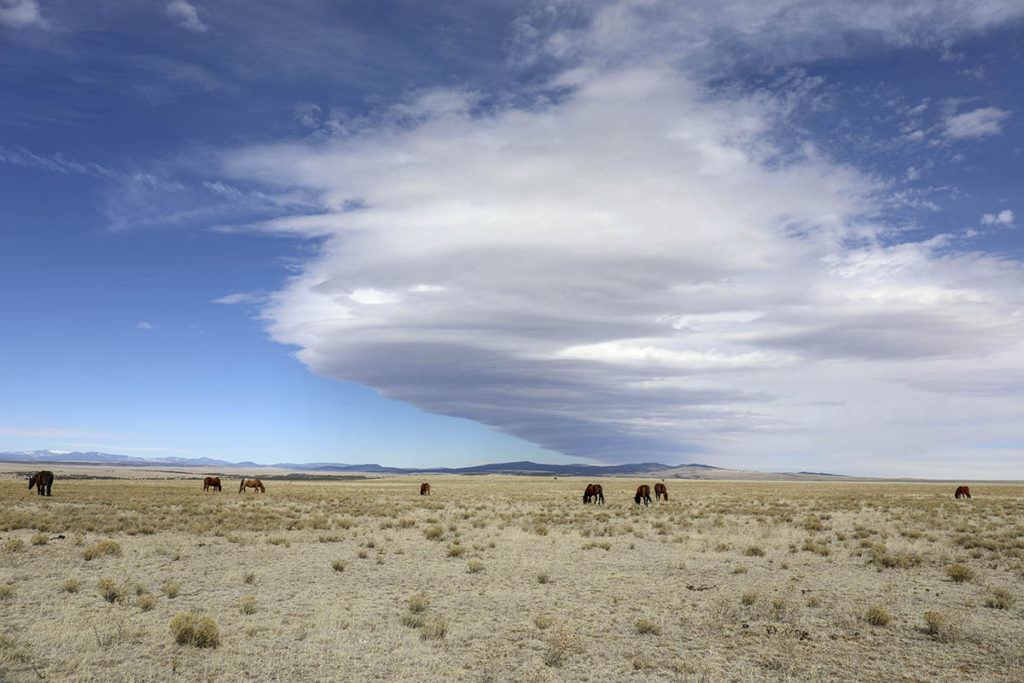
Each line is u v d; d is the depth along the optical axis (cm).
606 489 8712
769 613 1364
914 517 3550
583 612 1378
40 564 1764
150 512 3456
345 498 5469
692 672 997
